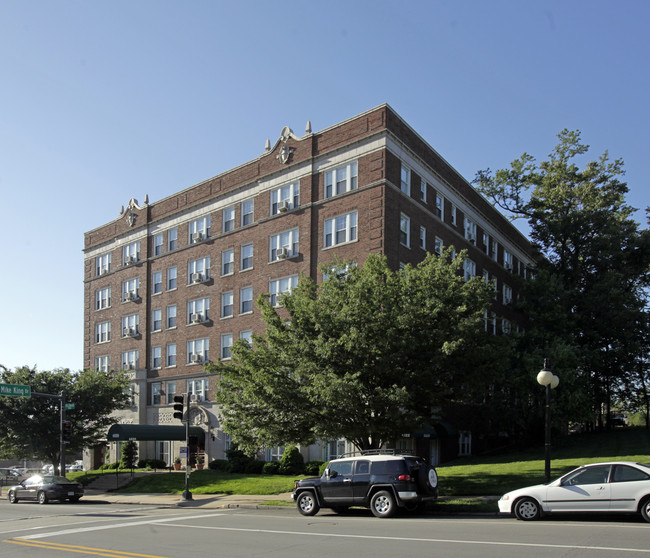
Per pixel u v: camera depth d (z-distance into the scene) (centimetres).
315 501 1938
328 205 3741
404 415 2153
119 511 2469
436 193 4028
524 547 1154
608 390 4831
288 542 1365
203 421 4347
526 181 4622
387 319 2195
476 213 4616
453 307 2267
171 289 4844
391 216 3481
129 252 5312
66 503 3066
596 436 4238
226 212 4488
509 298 5128
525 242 5688
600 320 4150
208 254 4556
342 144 3706
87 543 1477
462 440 4175
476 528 1459
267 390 2269
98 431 4438
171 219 4934
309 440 2383
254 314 4125
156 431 4131
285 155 4053
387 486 1798
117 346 5256
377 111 3575
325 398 2081
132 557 1235
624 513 1473
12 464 9231
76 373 4356
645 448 3170
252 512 2206
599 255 4238
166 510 2462
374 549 1212
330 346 2173
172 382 4722
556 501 1546
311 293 2575
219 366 2520
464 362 2228
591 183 4403
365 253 3475
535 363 3516
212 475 3700
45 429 4081
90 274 5709
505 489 2136
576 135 4584
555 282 4009
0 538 1659
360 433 2208
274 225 4053
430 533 1403
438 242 3978
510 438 4809
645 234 4297
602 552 1077
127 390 4944
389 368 2175
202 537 1502
